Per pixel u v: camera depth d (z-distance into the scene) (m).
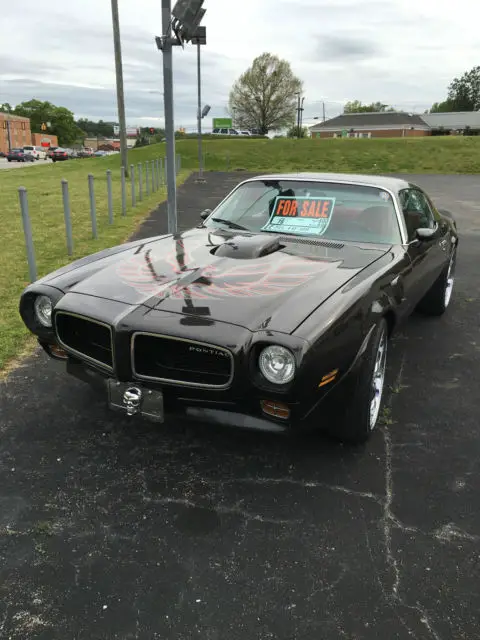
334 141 41.72
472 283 6.76
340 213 3.82
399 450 2.97
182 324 2.47
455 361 4.21
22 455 2.85
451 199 17.22
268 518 2.42
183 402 2.60
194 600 1.99
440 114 92.44
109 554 2.20
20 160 51.44
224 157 37.09
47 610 1.94
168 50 6.41
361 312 2.68
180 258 3.25
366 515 2.45
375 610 1.96
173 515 2.43
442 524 2.40
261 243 3.38
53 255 7.53
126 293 2.79
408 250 3.64
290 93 78.94
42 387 3.61
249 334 2.39
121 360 2.58
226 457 2.87
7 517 2.39
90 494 2.56
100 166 33.81
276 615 1.94
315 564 2.17
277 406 2.46
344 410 2.74
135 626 1.89
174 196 7.06
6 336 4.44
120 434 3.07
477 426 3.24
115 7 22.38
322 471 2.76
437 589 2.06
